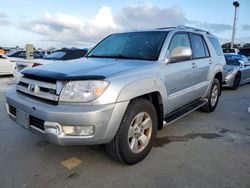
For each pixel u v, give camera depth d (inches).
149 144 131.6
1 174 114.3
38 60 318.3
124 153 117.5
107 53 165.8
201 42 198.4
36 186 105.7
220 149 145.2
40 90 116.7
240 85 424.2
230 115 219.6
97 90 105.6
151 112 130.5
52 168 120.6
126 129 115.3
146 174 116.1
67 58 326.0
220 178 113.4
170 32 160.4
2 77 487.5
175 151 141.3
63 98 107.0
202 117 211.0
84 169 120.0
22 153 135.6
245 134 171.8
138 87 119.0
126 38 172.4
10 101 129.4
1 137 157.0
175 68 150.4
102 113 104.3
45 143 148.6
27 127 118.8
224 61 236.4
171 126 185.3
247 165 126.2
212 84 213.2
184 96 165.3
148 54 147.9
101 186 106.6
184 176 114.7
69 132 105.1
